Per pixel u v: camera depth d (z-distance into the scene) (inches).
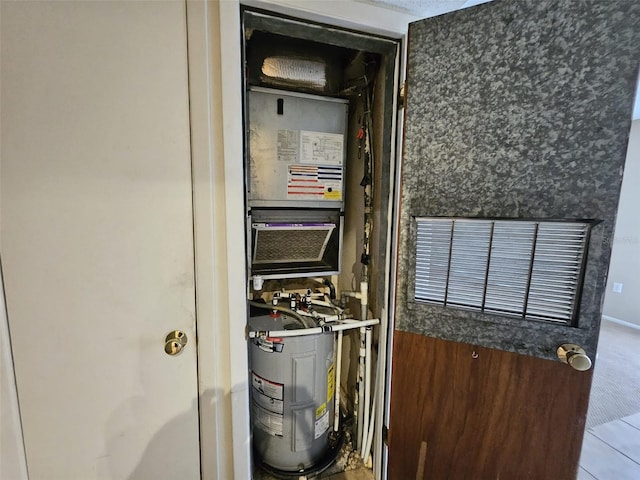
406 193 40.3
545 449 36.0
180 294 35.4
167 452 37.6
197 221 34.8
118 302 33.8
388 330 50.1
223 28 32.7
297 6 35.2
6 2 27.8
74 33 29.4
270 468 53.2
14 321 31.8
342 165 55.2
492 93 34.1
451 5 39.0
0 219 30.2
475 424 39.4
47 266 31.7
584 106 30.2
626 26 28.0
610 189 30.1
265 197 50.9
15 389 32.7
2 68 28.5
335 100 53.1
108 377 34.7
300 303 58.2
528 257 34.2
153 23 31.1
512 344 36.1
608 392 82.4
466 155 36.2
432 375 41.4
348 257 64.0
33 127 29.7
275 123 50.1
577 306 32.4
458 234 37.6
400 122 44.3
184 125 33.2
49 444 34.1
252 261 55.6
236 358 38.3
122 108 31.4
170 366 36.3
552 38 30.8
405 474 45.1
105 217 32.4
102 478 36.0
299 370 50.4
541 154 32.4
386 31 39.9
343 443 59.9
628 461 60.2
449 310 39.1
